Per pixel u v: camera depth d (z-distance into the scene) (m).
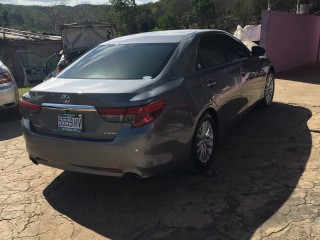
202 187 3.63
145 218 3.20
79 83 3.49
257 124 5.46
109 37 15.92
